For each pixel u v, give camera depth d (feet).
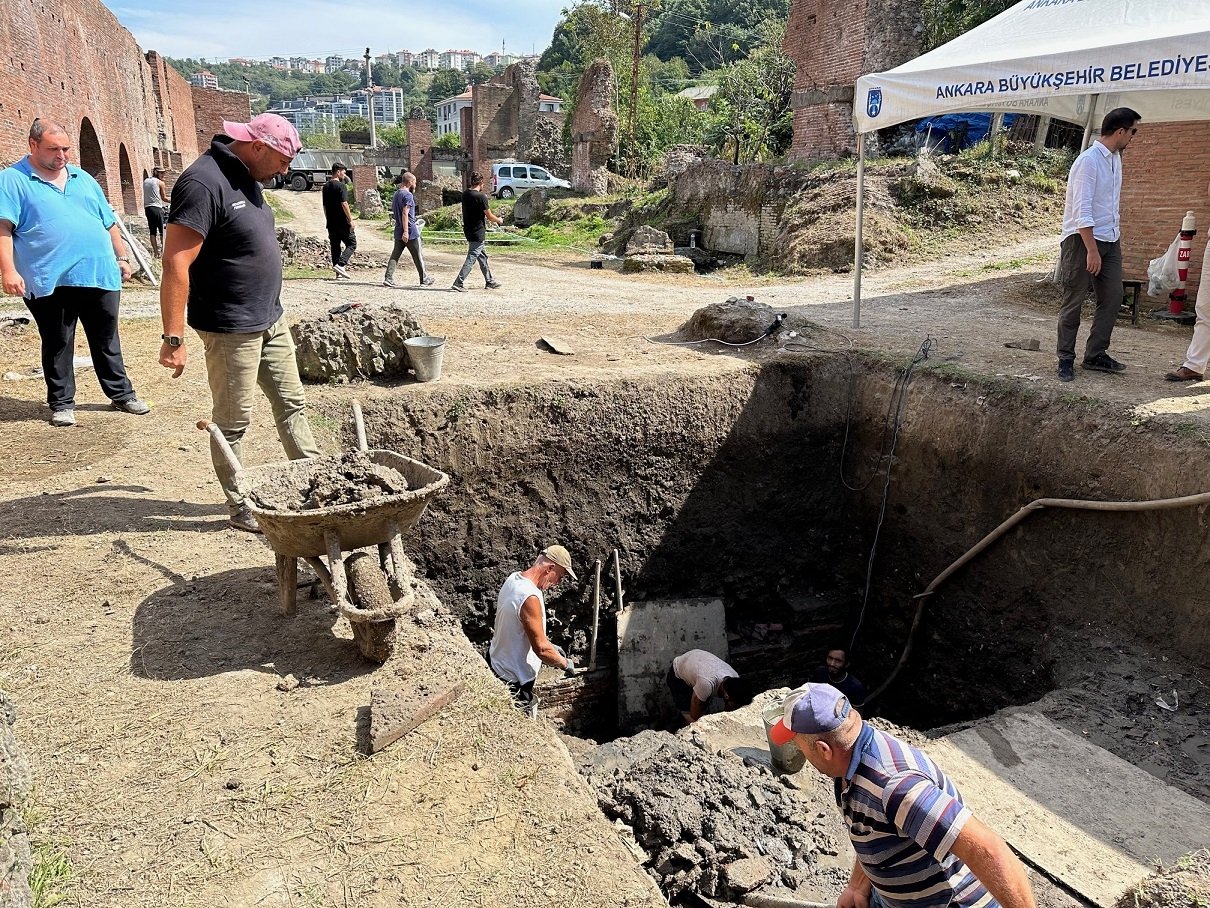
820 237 52.42
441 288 46.34
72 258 19.44
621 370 27.73
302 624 13.02
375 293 42.86
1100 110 35.19
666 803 13.88
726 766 15.11
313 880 8.46
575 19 154.71
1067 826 14.26
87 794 9.41
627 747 17.04
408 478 13.80
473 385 25.34
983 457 24.25
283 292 41.81
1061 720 17.75
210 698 11.16
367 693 11.40
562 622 27.96
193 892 8.25
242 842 8.88
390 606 11.60
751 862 12.71
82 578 13.91
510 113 144.36
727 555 29.22
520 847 9.00
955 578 25.39
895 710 27.66
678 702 27.07
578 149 110.22
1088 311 35.58
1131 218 35.55
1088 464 21.38
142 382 24.62
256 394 24.23
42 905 7.92
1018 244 50.93
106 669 11.64
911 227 52.95
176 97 124.88
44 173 18.99
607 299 43.29
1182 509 19.01
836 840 13.55
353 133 233.35
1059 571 22.06
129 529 15.64
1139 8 24.29
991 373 25.21
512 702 11.52
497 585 26.35
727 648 28.71
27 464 18.33
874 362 28.19
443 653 12.35
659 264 57.41
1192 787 15.61
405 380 25.80
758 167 63.72
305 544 11.91
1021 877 7.72
